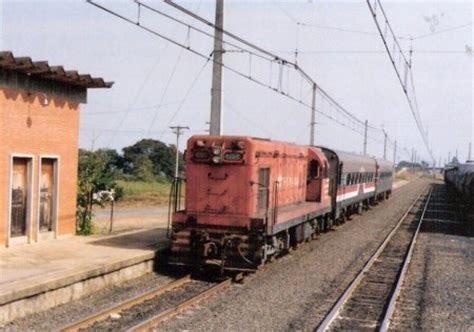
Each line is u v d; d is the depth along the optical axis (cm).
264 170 1608
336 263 1750
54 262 1297
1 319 975
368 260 1827
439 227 3025
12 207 1495
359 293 1357
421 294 1371
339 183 2611
